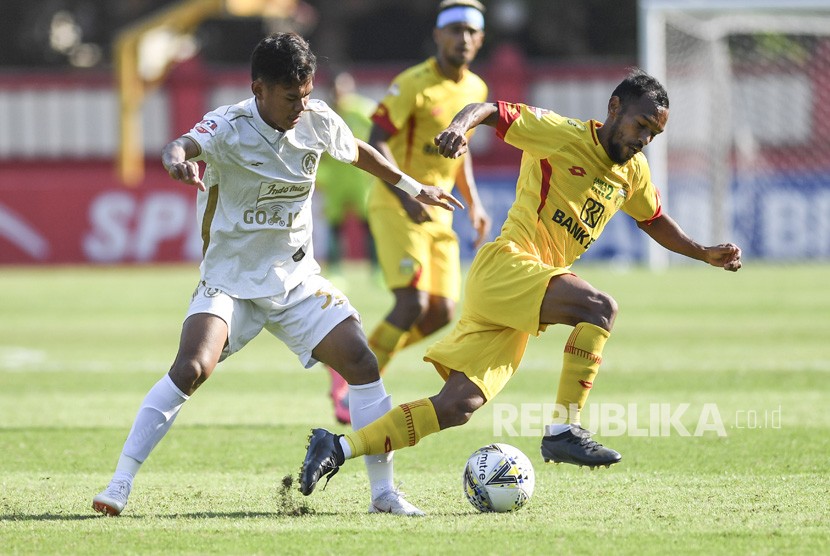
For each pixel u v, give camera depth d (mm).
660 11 76625
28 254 83688
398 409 18484
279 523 17469
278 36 17578
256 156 17891
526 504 18641
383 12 137625
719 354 38875
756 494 19297
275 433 25891
